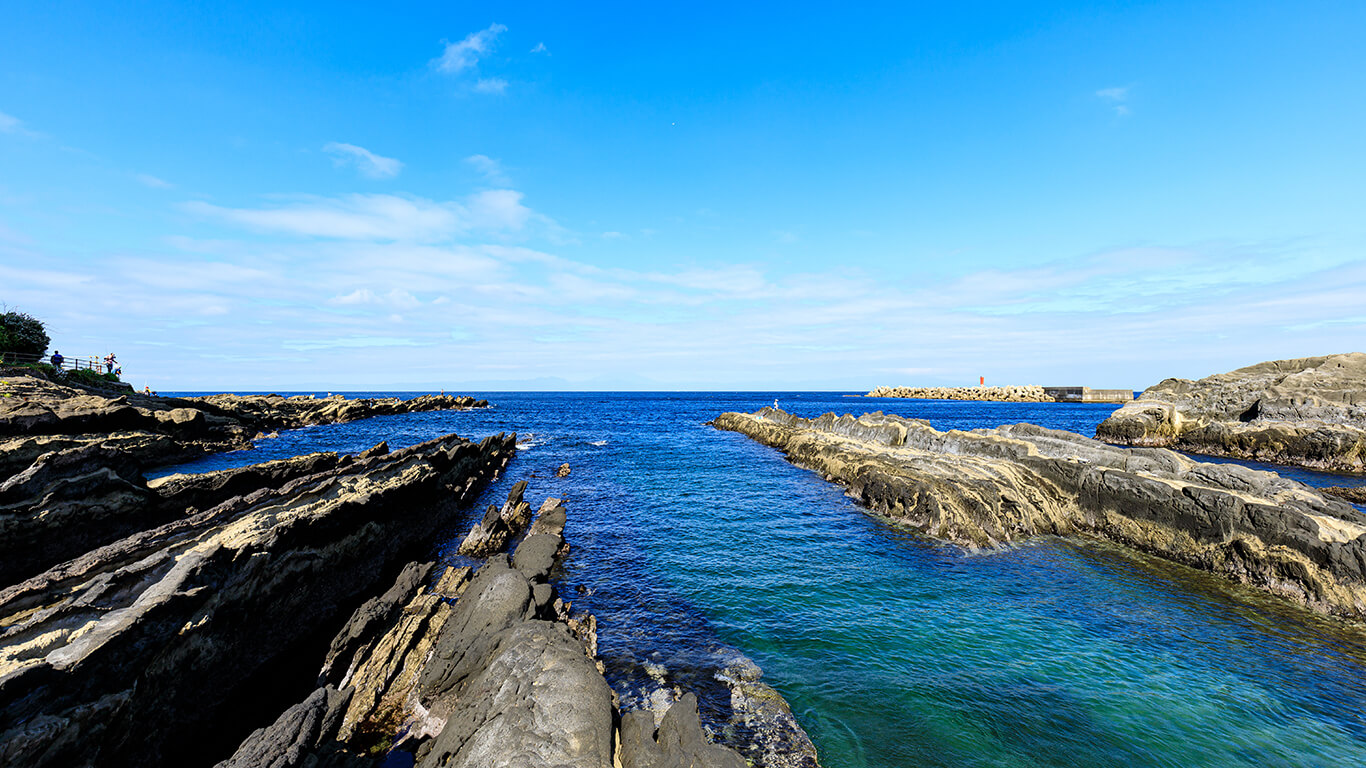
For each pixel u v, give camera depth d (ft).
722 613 56.08
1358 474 135.44
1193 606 58.03
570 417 333.21
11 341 142.41
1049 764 35.06
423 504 81.61
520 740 28.99
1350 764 35.24
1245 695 42.45
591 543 78.79
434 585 61.41
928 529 82.79
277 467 81.61
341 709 35.53
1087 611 56.85
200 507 69.56
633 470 141.08
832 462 127.24
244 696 41.93
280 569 47.67
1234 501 67.21
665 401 605.31
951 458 108.06
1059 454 103.76
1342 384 159.84
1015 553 74.59
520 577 48.80
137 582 37.06
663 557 72.90
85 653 29.09
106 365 164.45
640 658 47.24
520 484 97.35
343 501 59.21
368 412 290.35
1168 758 35.63
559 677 33.78
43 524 52.06
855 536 82.12
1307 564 59.36
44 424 99.86
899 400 634.84
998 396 606.55
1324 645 49.98
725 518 92.48
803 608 57.36
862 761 35.14
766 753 35.65
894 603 58.70
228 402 218.18
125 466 62.90
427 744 35.70
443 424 262.88
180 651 35.73
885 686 43.24
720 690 42.60
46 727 25.94
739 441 210.59
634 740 31.89
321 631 52.39
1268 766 35.12
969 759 35.37
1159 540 74.33
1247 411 176.65
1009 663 46.75
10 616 33.91
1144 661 47.24
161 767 33.73
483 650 40.34
